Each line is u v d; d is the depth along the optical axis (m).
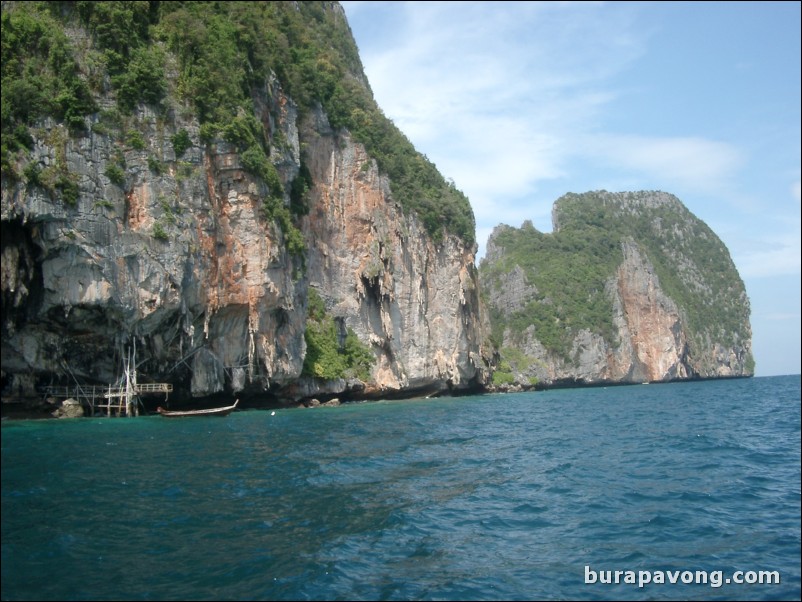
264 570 12.17
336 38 100.88
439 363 86.12
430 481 20.50
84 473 20.39
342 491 18.64
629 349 144.12
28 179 36.41
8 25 39.12
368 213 76.38
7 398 40.69
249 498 17.47
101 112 40.84
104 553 12.98
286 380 56.62
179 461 23.08
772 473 21.58
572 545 13.84
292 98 65.12
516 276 154.25
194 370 46.44
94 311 39.97
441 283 89.75
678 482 20.11
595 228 173.38
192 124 45.34
